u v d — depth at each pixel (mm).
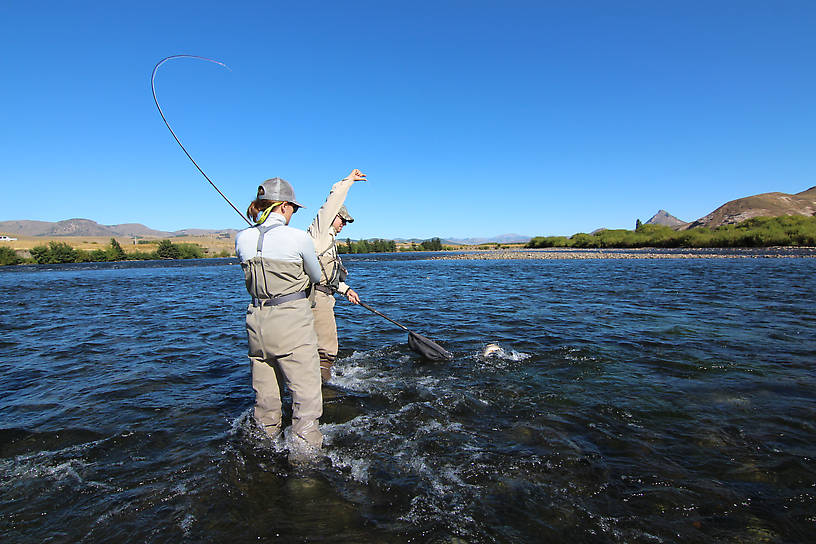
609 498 2432
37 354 6035
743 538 2092
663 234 70375
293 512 2334
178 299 12992
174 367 5258
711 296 10695
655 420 3445
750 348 5598
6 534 2141
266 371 3256
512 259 37344
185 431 3379
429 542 2080
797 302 9422
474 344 6156
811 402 3746
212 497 2473
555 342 6133
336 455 2975
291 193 3252
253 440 3199
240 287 17203
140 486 2588
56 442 3199
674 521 2225
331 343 4641
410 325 7691
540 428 3340
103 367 5285
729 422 3375
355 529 2188
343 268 4832
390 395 4137
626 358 5258
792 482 2551
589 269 22141
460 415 3645
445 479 2652
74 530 2182
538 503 2391
